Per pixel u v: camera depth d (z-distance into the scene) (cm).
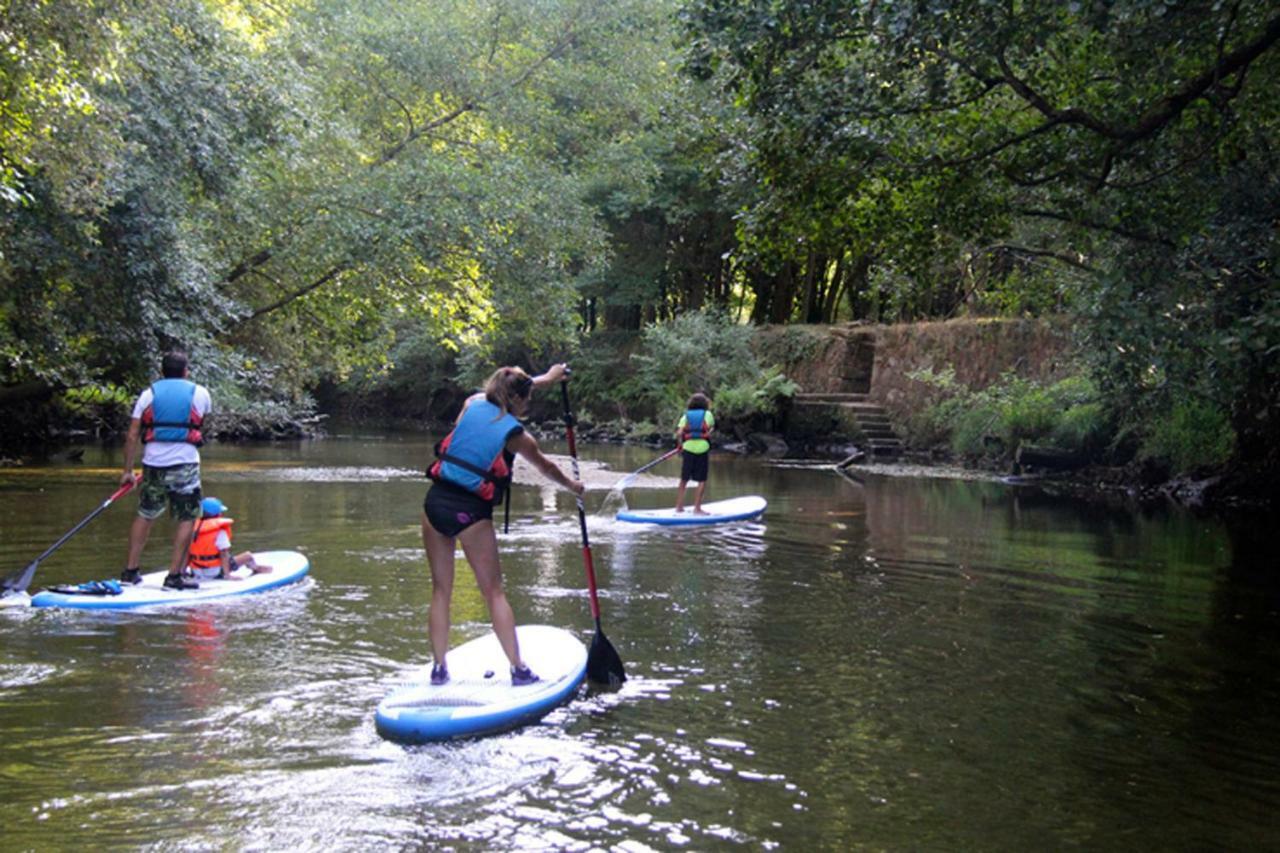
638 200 2911
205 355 1555
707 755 458
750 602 775
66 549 932
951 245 1094
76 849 357
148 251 1420
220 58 1458
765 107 886
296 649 611
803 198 938
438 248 1778
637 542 1070
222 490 1522
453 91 1952
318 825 379
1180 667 612
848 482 1794
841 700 539
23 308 1443
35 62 938
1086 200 967
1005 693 556
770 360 2992
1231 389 971
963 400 2294
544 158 2217
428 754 452
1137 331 830
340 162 1789
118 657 589
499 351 3638
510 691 518
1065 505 1474
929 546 1064
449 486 524
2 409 2005
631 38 2188
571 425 587
